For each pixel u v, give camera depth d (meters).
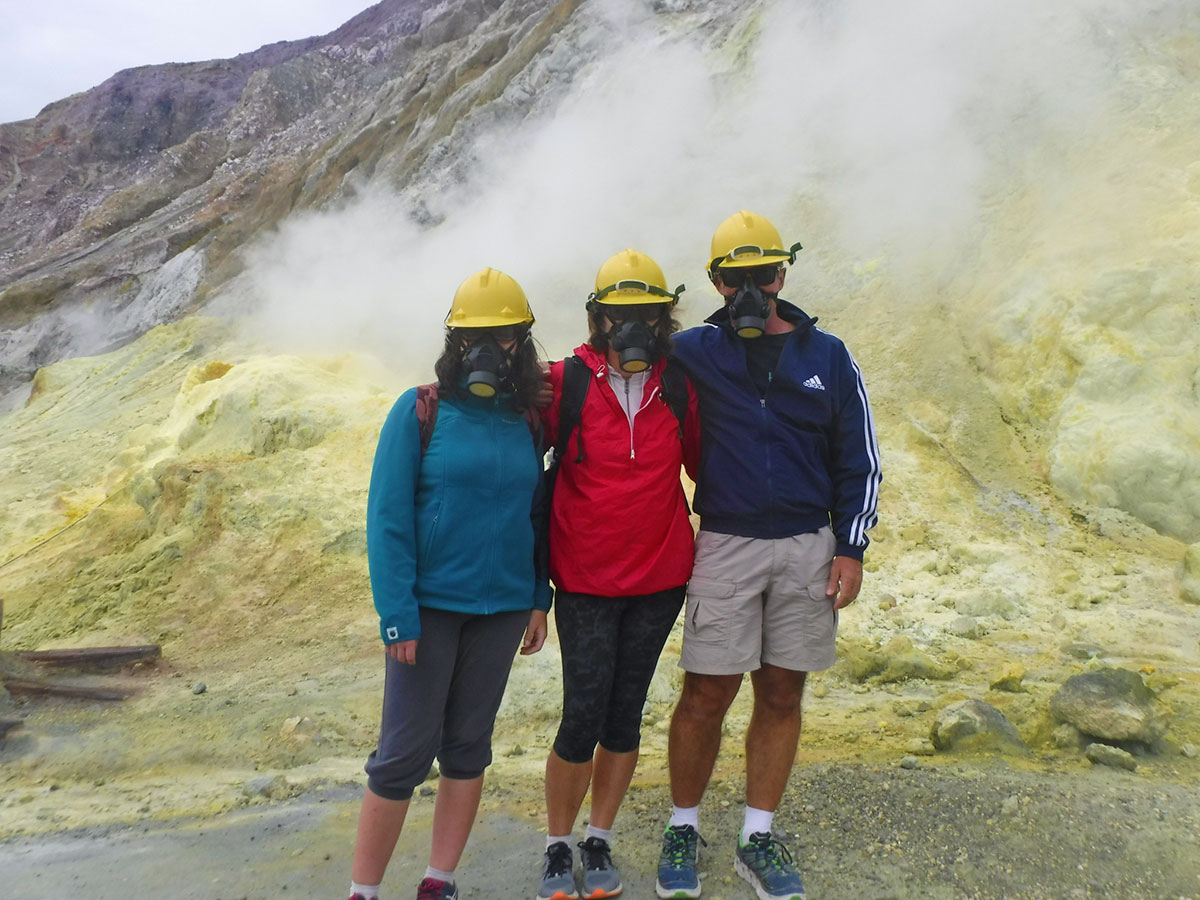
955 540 7.52
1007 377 9.05
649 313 2.71
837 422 2.83
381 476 2.55
